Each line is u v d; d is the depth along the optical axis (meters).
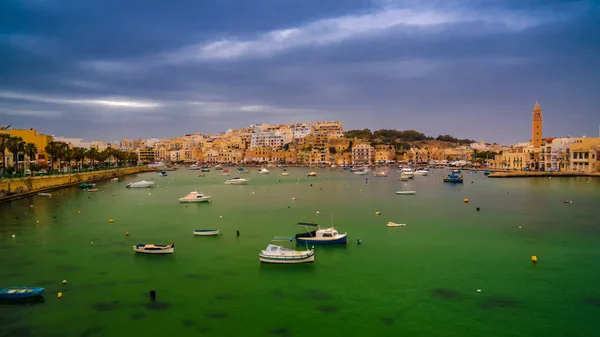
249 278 62.94
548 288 58.94
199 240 84.56
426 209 123.31
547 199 144.25
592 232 90.69
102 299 55.94
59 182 184.25
